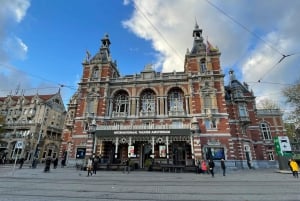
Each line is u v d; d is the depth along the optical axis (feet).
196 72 106.93
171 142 85.15
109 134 82.74
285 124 148.25
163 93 107.96
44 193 28.14
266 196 27.17
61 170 74.54
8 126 155.43
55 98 182.19
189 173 67.15
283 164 71.77
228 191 31.24
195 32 124.26
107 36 134.10
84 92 113.80
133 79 113.60
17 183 38.40
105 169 75.51
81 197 25.71
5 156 136.36
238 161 98.84
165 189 32.99
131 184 38.60
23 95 174.29
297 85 107.24
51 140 166.09
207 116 95.76
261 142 111.75
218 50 109.81
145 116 102.53
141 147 95.66
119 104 112.68
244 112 108.99
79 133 103.45
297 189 32.86
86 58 123.44
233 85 118.42
